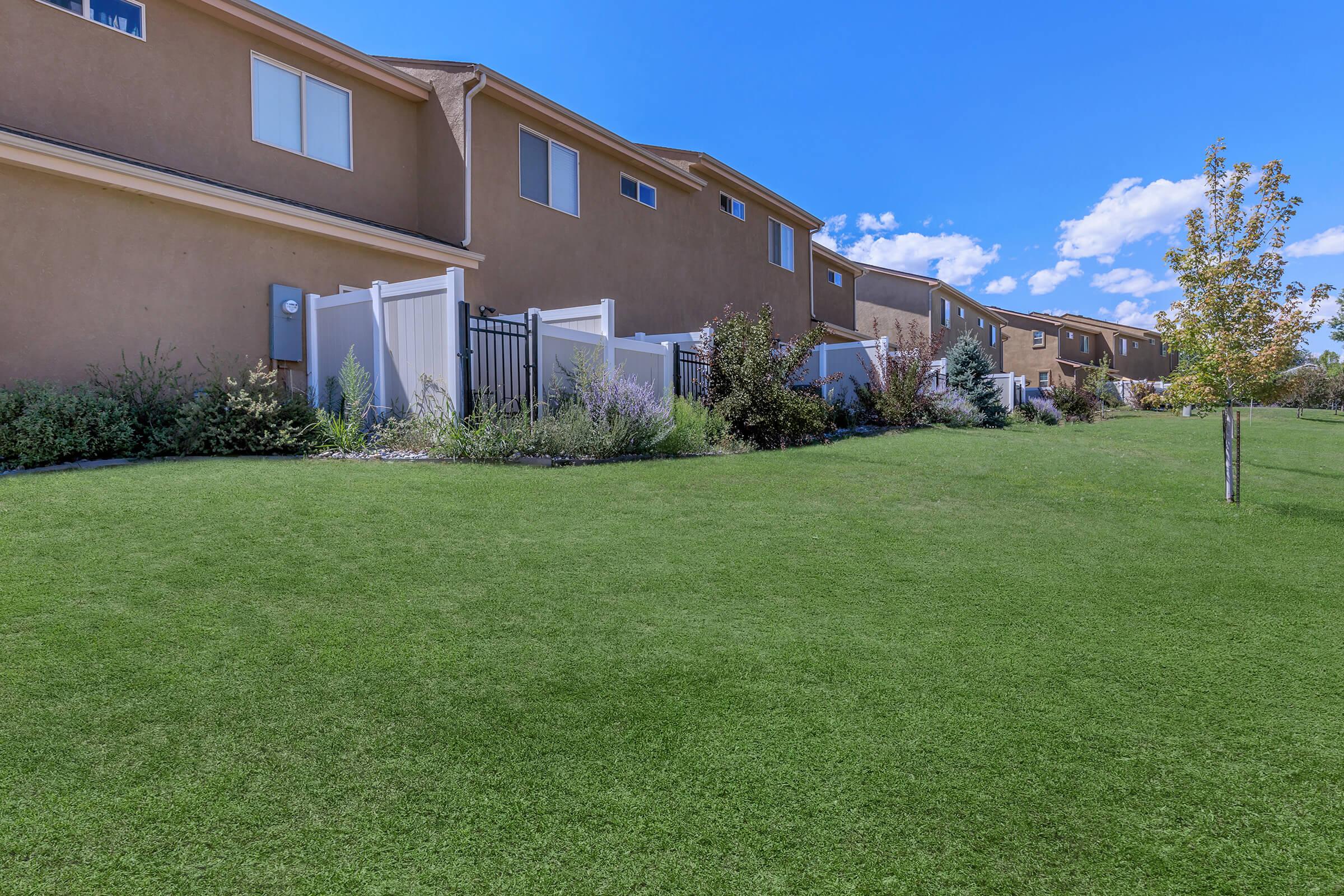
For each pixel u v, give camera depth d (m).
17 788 1.95
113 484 5.52
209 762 2.10
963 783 2.06
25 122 8.38
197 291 8.85
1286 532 5.53
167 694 2.51
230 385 8.10
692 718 2.42
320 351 9.85
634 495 6.24
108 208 8.10
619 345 10.59
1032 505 6.54
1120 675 2.82
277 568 3.86
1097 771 2.13
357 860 1.71
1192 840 1.82
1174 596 3.85
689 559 4.36
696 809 1.92
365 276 10.70
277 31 10.52
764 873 1.68
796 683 2.69
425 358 8.55
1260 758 2.21
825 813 1.91
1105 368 32.19
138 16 9.34
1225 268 6.54
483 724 2.36
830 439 12.45
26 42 8.38
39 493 5.11
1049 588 3.96
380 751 2.19
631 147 15.36
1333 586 4.06
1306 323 6.34
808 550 4.65
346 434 8.16
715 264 19.17
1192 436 15.05
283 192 10.91
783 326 22.44
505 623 3.25
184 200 8.48
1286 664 2.94
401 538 4.54
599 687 2.64
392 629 3.15
